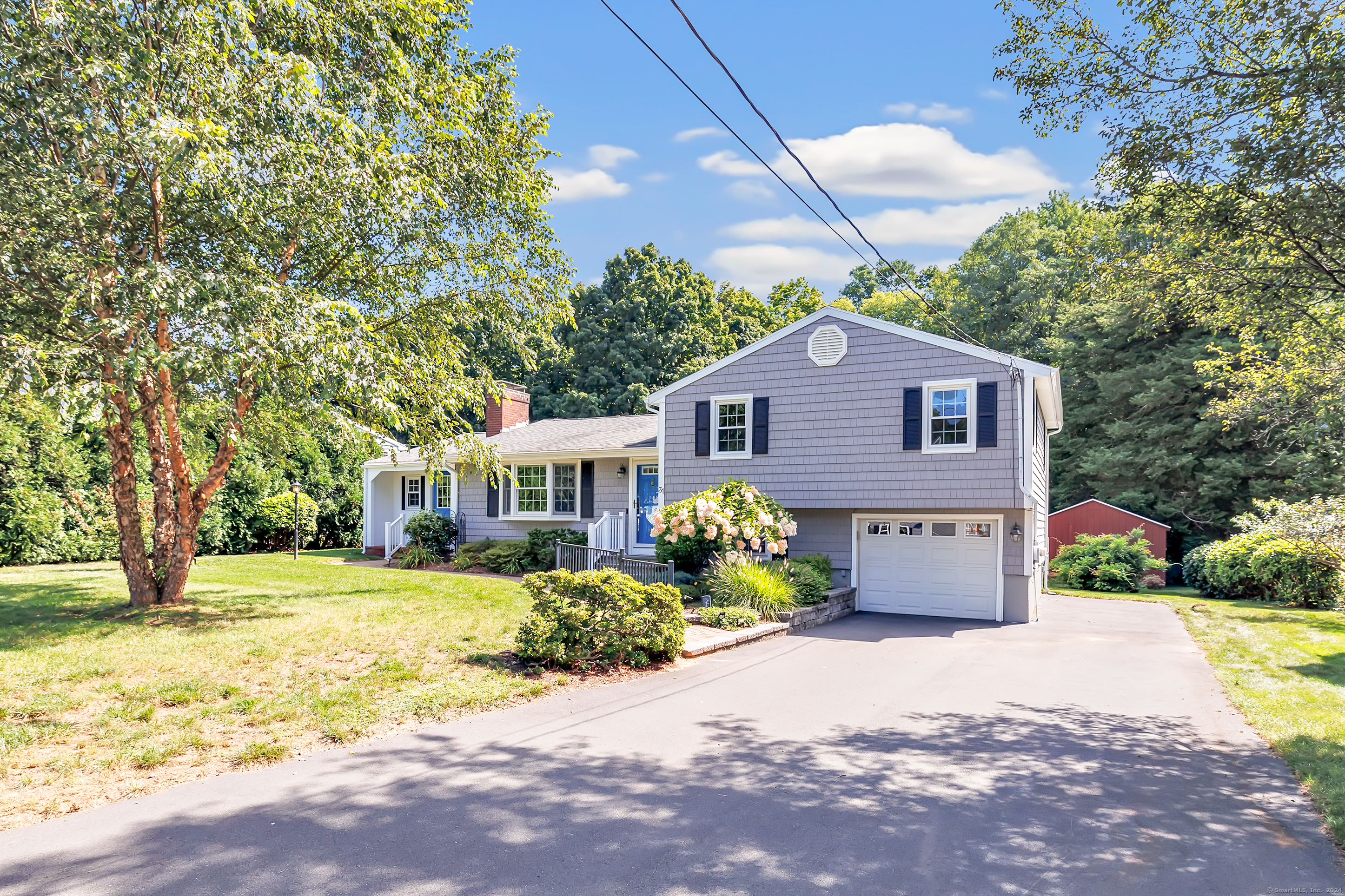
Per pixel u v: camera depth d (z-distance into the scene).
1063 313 32.75
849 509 17.67
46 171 9.05
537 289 14.51
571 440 23.17
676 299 41.91
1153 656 11.94
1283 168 7.23
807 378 17.80
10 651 8.97
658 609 10.34
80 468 21.09
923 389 16.64
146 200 10.24
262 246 11.38
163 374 11.58
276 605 13.20
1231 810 5.50
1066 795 5.75
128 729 6.54
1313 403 11.85
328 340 10.17
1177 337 29.81
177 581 12.53
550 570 19.92
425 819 5.03
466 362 16.41
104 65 8.77
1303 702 8.66
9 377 8.64
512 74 13.98
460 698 7.95
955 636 14.07
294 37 11.58
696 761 6.35
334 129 10.83
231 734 6.59
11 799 5.12
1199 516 28.17
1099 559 24.53
